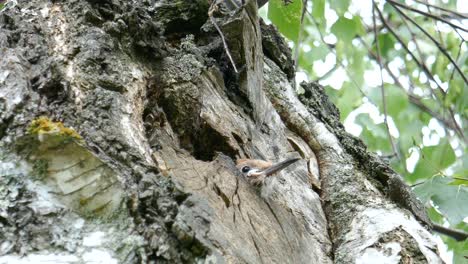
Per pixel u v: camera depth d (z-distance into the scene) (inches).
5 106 148.1
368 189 223.6
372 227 204.7
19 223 134.1
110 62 174.1
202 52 219.1
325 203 220.8
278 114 240.8
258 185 191.6
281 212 190.9
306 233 199.0
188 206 144.7
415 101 389.1
